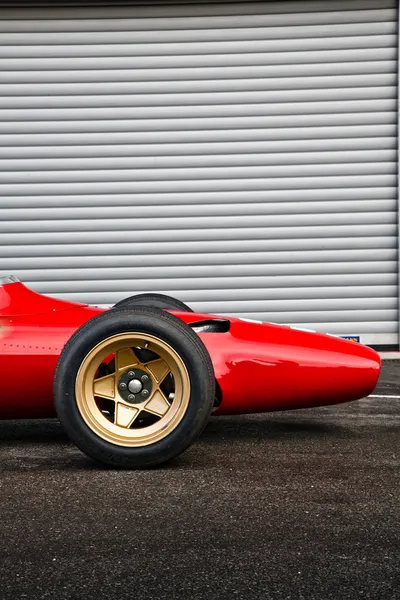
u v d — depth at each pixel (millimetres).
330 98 7582
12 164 7625
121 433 3119
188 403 3098
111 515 2582
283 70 7582
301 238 7629
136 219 7645
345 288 7641
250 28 7582
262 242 7645
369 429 3961
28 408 3562
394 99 7547
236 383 3482
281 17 7555
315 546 2305
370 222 7594
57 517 2564
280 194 7617
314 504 2697
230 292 7660
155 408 3170
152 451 3092
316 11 7543
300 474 3076
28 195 7629
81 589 2012
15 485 2936
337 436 3787
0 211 7617
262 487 2896
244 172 7621
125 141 7621
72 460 3324
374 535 2395
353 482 2963
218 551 2264
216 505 2686
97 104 7617
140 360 3338
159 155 7637
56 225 7641
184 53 7605
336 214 7617
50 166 7625
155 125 7625
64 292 7660
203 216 7641
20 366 3396
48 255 7645
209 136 7617
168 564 2170
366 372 3533
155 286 7656
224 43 7590
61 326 3492
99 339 3094
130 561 2191
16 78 7605
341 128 7586
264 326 3723
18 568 2146
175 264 7648
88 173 7629
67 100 7617
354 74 7559
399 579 2072
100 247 7645
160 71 7613
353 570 2129
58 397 3105
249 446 3566
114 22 7598
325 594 1979
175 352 3092
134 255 7645
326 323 7652
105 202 7637
